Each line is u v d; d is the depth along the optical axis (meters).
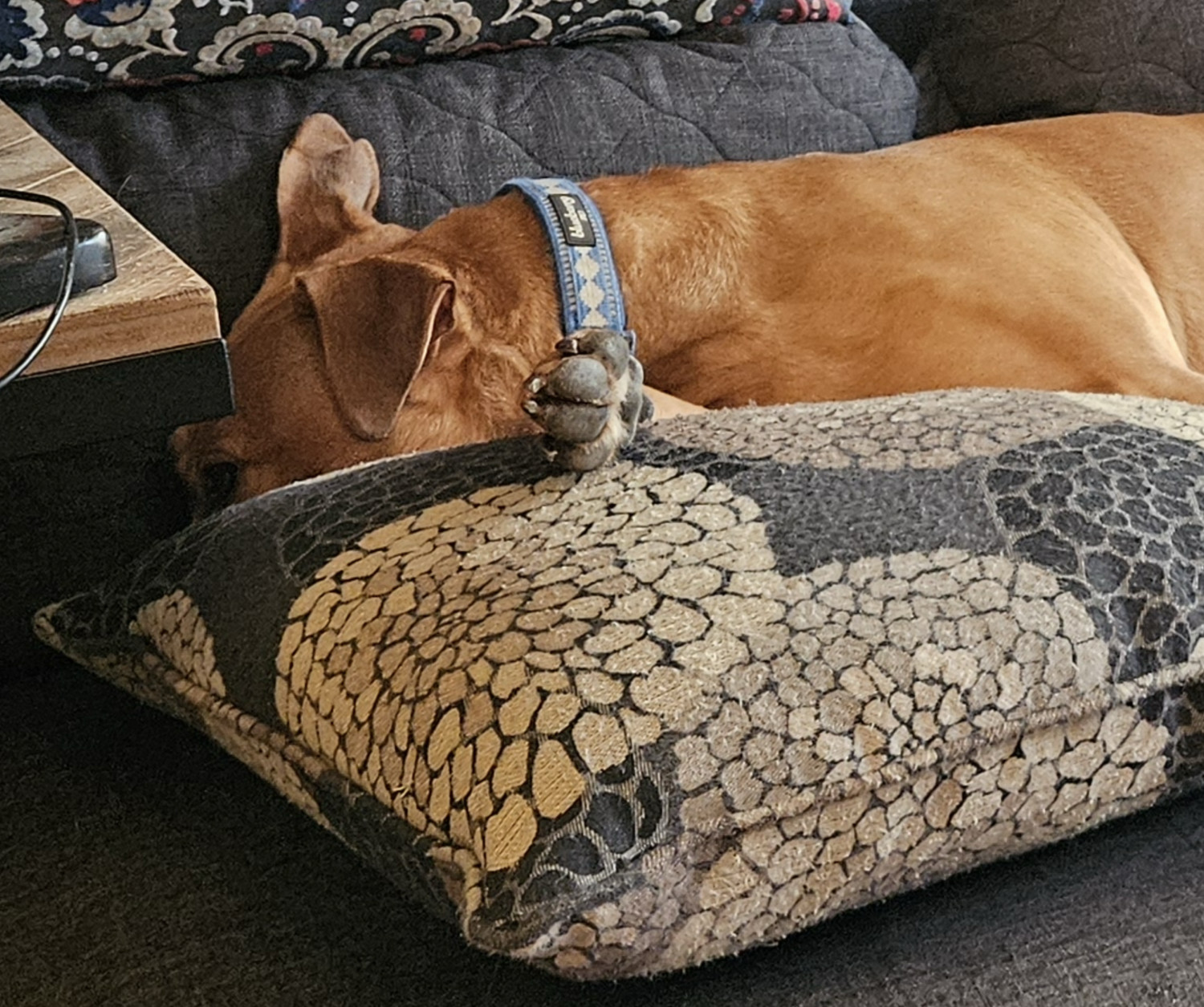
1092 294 1.61
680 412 1.53
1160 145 1.86
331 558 1.06
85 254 0.81
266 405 1.43
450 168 1.68
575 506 1.05
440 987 0.90
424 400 1.44
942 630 0.92
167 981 0.93
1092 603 0.96
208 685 1.07
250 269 1.57
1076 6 2.09
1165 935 0.92
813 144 1.91
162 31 1.56
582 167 1.75
